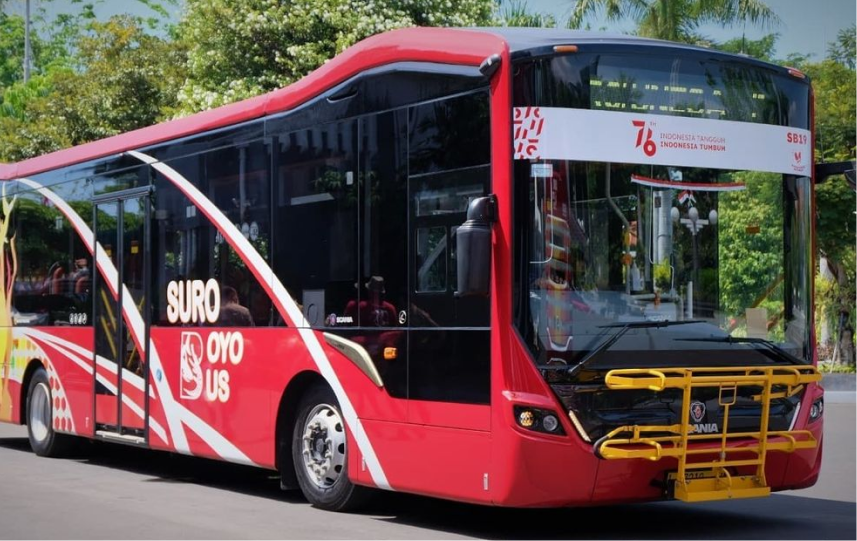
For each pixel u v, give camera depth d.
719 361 8.68
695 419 8.44
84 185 14.09
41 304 14.95
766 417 8.70
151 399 12.51
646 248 8.56
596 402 8.20
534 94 8.37
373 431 9.45
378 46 9.63
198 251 11.87
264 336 10.80
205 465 14.22
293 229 10.52
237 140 11.38
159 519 9.79
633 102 8.63
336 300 9.94
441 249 8.87
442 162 8.91
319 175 10.22
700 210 8.80
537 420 8.12
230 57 25.36
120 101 33.69
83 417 13.90
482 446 8.40
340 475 10.02
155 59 33.91
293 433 10.55
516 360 8.20
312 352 10.17
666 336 8.50
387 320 9.35
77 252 14.16
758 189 9.10
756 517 10.02
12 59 63.31
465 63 8.75
